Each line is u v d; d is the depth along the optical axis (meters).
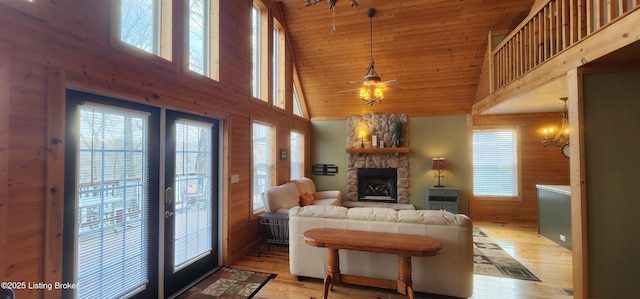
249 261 3.65
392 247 2.32
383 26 5.03
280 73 5.39
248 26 4.07
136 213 2.40
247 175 4.00
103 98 2.08
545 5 3.31
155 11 2.71
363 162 6.66
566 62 2.80
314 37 5.46
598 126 2.54
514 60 4.14
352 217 2.86
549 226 4.51
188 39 2.86
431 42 5.14
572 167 2.66
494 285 2.96
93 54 1.92
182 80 2.76
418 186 6.34
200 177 3.21
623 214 2.48
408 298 2.70
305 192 5.68
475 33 4.93
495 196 5.89
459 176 6.11
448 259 2.62
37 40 1.62
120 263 2.24
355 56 5.62
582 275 2.55
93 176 2.03
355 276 2.75
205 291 2.84
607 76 2.53
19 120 1.55
